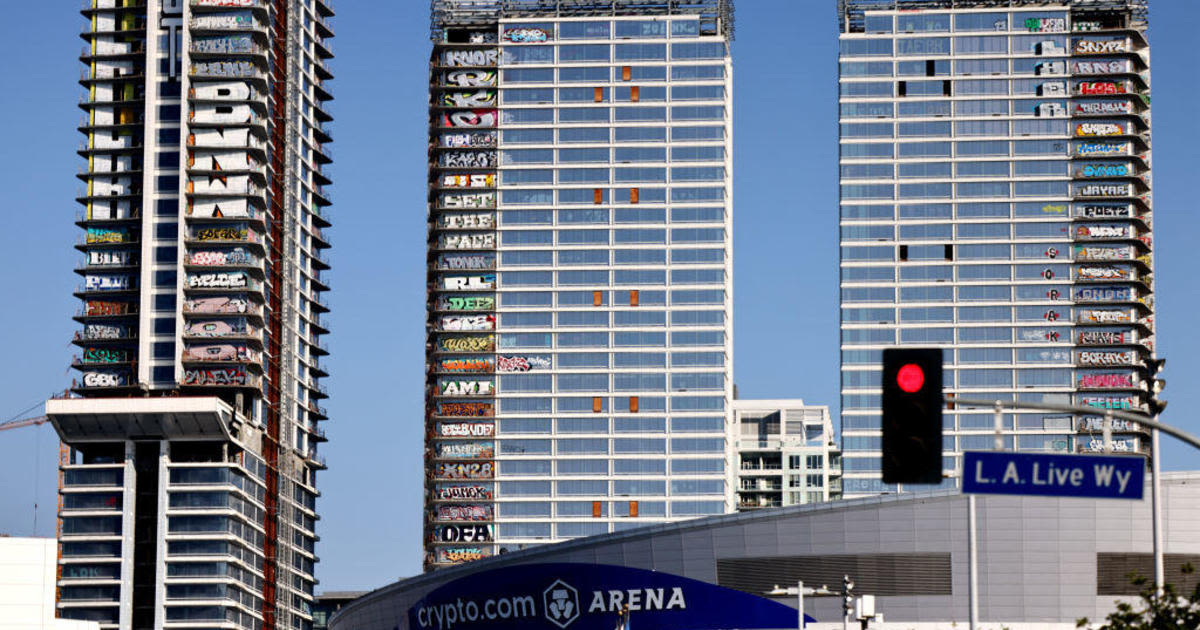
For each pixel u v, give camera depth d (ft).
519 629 614.34
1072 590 543.80
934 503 556.51
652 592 587.27
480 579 624.59
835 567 563.89
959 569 552.00
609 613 594.65
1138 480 159.43
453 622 633.20
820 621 563.07
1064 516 546.26
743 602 572.92
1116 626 215.31
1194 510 536.83
